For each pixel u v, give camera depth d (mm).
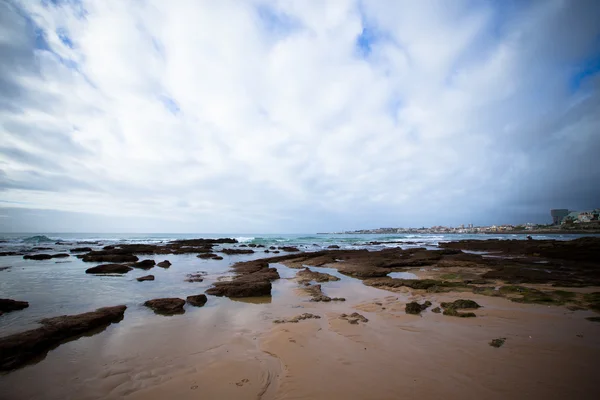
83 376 4699
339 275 16594
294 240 68375
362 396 4027
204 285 12625
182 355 5473
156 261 23328
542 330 6652
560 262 20484
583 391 4055
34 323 7191
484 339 6141
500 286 11977
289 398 4020
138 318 7852
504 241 41469
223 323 7430
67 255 24922
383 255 25922
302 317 7848
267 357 5352
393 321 7512
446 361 5090
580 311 8188
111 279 13938
